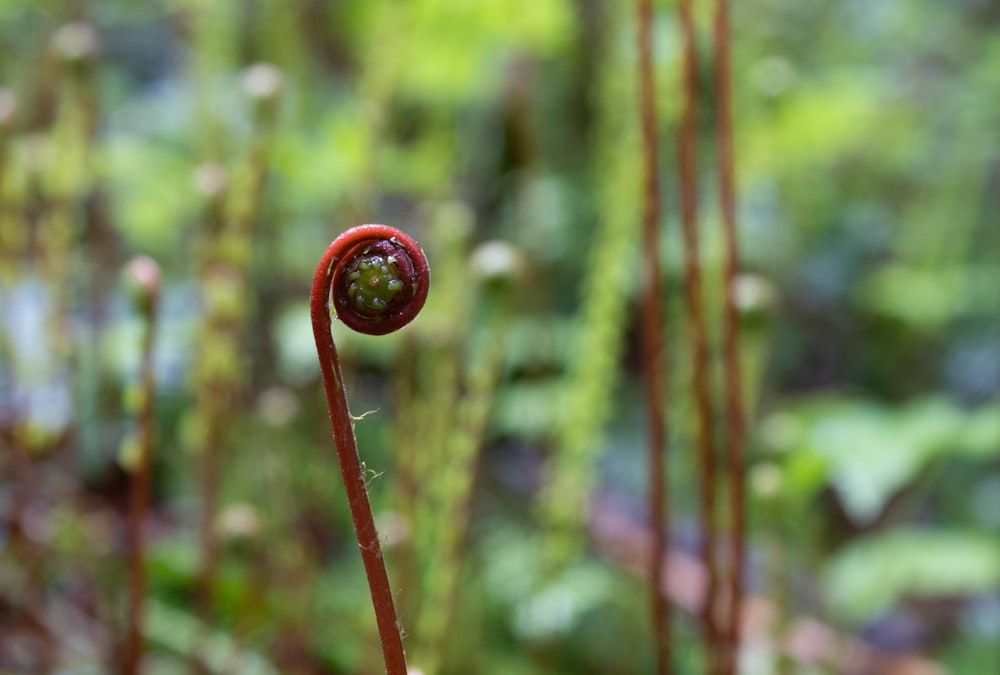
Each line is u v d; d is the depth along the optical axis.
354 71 0.75
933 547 0.55
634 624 0.53
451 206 0.54
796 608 0.53
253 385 0.51
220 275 0.40
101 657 0.43
